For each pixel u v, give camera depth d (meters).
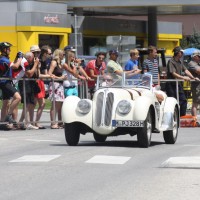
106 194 21.61
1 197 21.17
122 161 28.38
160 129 34.69
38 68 44.94
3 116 44.25
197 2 96.56
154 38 121.88
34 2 96.25
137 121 32.66
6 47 43.25
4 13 96.25
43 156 29.84
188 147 34.28
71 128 33.75
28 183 23.47
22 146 34.41
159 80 48.41
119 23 117.81
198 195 21.50
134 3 98.88
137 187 22.75
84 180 24.02
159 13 119.00
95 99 33.31
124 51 75.19
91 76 46.69
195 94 50.53
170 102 36.16
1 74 43.44
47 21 97.50
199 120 55.44
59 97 46.25
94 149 32.44
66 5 100.25
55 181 23.83
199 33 132.75
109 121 32.91
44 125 49.62
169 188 22.59
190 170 26.23
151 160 28.86
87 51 109.94
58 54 46.22
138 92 34.19
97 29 112.00
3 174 25.27
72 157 29.52
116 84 35.31
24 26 95.69
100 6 100.44
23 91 44.72
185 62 77.12
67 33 100.44
